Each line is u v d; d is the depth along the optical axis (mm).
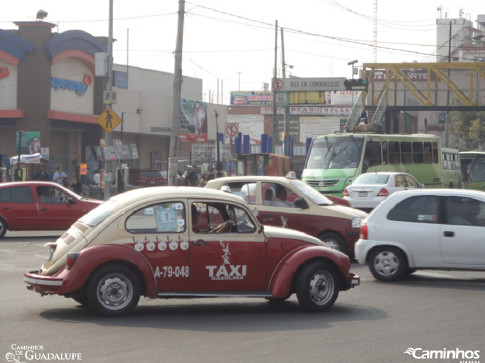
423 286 13500
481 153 46344
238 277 10344
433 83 88250
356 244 14398
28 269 15453
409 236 13906
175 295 10102
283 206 16062
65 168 54812
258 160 42094
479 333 9211
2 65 52500
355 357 7898
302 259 10500
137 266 9922
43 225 22188
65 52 54250
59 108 54875
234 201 10500
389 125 51125
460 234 13594
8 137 55531
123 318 9961
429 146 37312
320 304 10695
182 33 30312
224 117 79938
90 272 9773
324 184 33000
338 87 53781
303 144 103750
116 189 45219
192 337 8828
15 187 22250
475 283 13945
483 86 83875
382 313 10633
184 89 77625
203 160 57281
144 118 65812
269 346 8383
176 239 10125
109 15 33969
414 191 14227
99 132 58875
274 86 52219
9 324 9477
